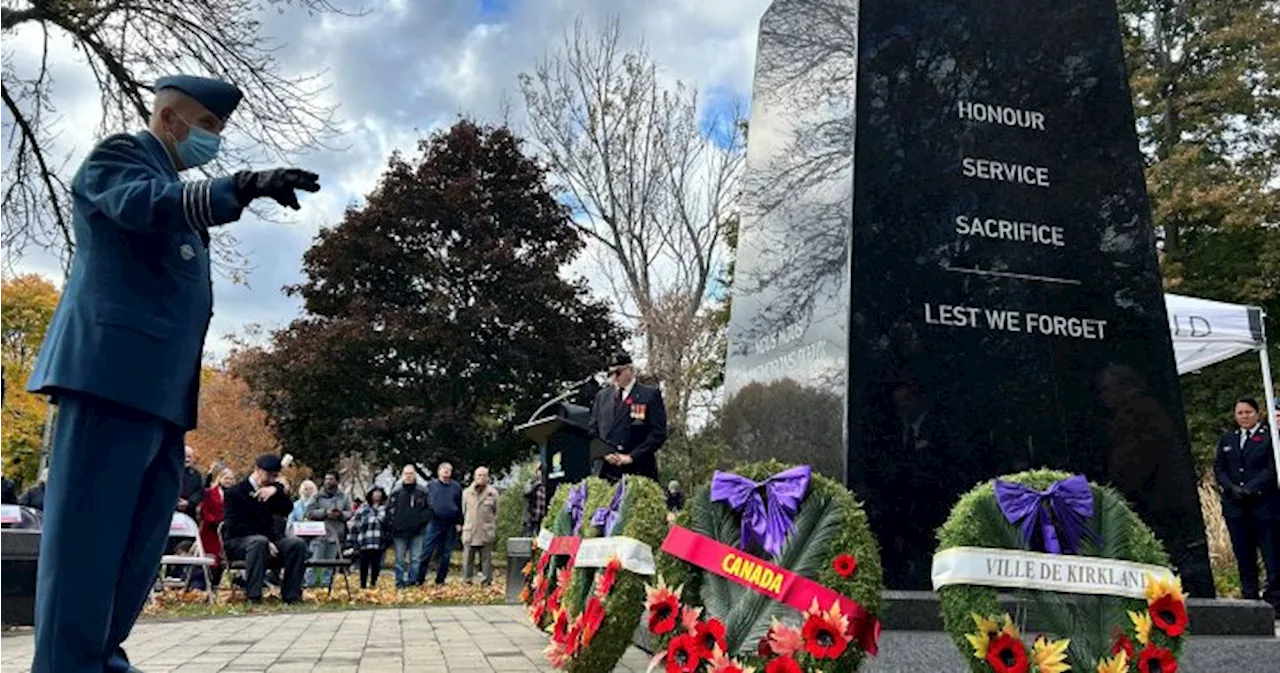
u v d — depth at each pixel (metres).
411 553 16.94
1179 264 23.38
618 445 8.91
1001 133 5.20
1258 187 23.14
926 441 4.73
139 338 2.96
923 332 4.86
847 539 3.53
